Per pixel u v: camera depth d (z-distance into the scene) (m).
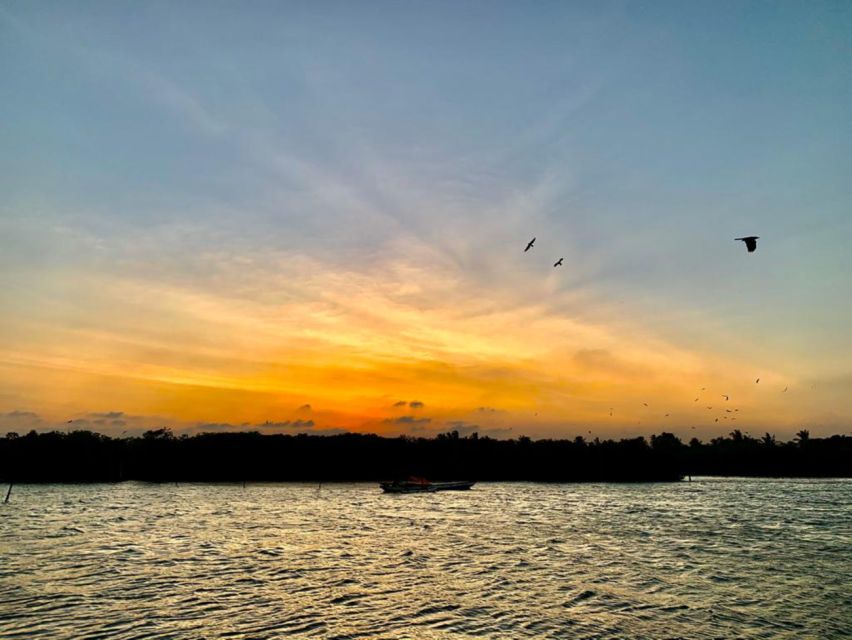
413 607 31.92
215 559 45.91
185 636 26.97
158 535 60.03
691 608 32.31
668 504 104.31
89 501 107.25
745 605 33.03
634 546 54.12
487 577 39.66
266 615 30.23
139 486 168.62
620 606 32.53
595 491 148.50
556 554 49.31
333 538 58.53
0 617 29.67
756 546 54.41
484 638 27.08
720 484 184.62
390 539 58.06
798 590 36.69
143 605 31.94
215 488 158.25
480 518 79.62
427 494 135.88
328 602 32.81
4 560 44.94
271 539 57.53
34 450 195.88
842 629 28.92
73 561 44.62
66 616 29.94
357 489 158.25
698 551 51.41
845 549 52.94
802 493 134.50
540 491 149.00
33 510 87.75
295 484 186.25
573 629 28.39
